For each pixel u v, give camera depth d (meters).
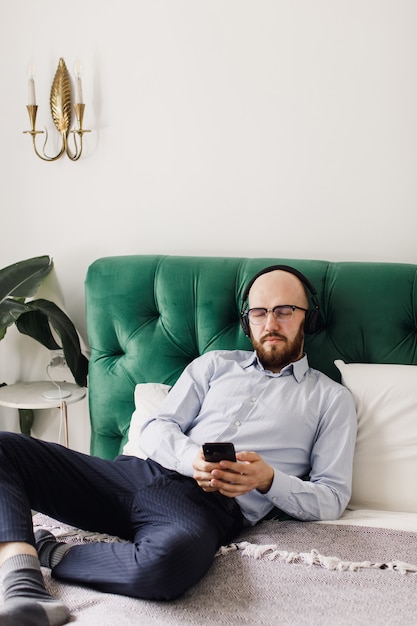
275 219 2.05
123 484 1.53
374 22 1.88
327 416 1.62
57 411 2.34
